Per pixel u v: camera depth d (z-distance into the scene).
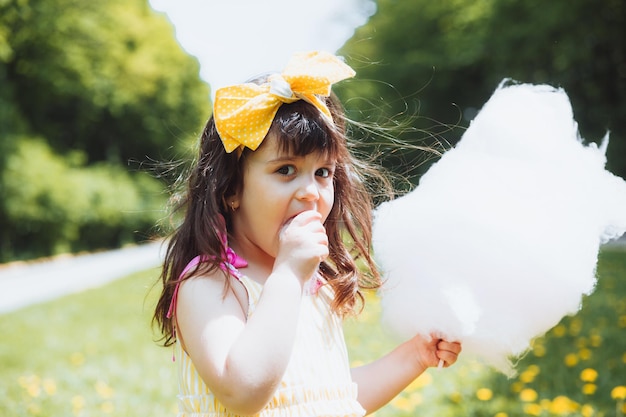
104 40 23.12
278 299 1.41
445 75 21.03
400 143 2.09
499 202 1.58
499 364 1.58
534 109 1.70
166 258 1.73
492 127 1.68
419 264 1.58
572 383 3.80
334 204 1.81
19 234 18.53
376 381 1.74
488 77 19.77
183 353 1.59
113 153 24.97
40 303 9.65
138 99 24.81
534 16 16.89
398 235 1.62
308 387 1.54
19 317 8.29
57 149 22.03
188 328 1.51
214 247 1.56
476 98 20.98
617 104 17.09
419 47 22.41
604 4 15.72
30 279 13.97
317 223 1.50
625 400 3.41
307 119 1.53
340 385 1.61
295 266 1.45
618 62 16.70
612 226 1.66
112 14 23.73
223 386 1.38
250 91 1.55
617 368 4.02
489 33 18.52
